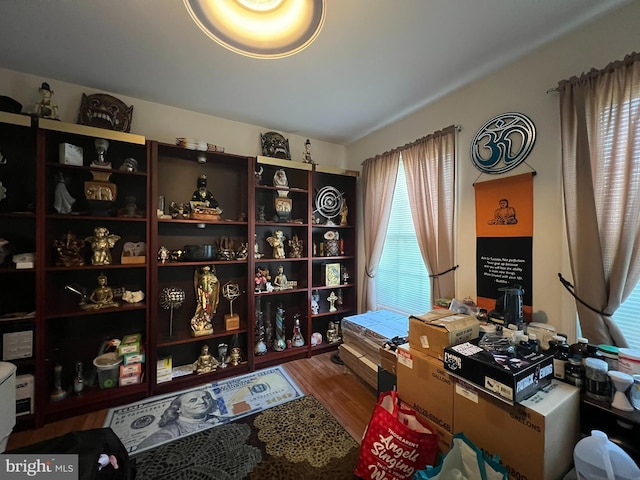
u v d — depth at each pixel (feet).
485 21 4.56
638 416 3.20
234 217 8.73
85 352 6.76
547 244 5.06
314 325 10.42
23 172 6.07
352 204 10.38
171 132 7.75
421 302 8.35
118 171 6.43
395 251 9.31
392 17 4.46
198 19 3.82
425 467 3.86
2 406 4.48
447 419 4.17
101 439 3.77
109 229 6.98
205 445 5.07
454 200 6.61
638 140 3.99
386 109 7.86
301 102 7.48
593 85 4.42
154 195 6.75
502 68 5.81
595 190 4.40
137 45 5.21
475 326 4.72
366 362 6.96
